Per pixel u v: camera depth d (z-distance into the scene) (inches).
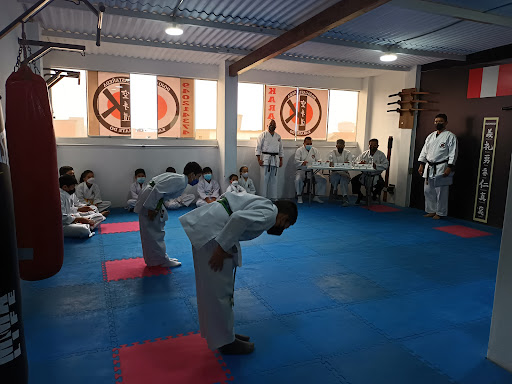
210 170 331.3
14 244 72.1
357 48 269.0
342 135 413.1
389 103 355.6
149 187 165.3
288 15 204.7
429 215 312.0
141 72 320.8
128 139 327.0
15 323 71.3
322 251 214.7
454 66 304.8
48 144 104.2
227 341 106.3
